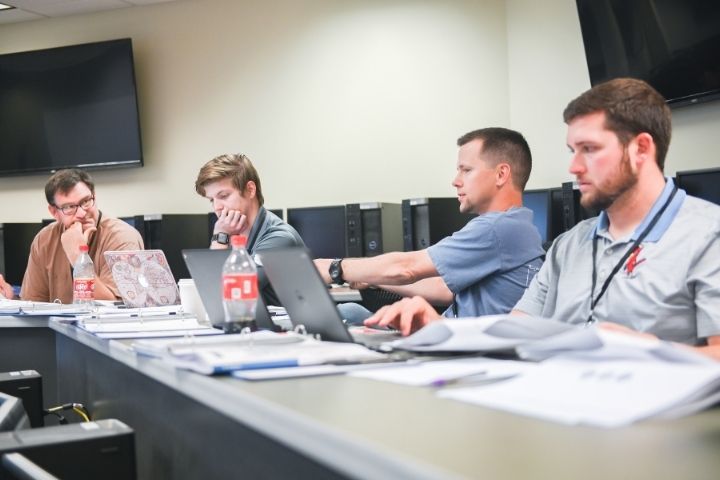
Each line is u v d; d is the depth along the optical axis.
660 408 0.66
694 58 3.35
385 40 5.05
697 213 1.34
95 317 2.06
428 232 4.14
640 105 1.34
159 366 1.14
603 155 1.36
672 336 1.31
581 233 1.57
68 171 3.27
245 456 1.15
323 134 5.20
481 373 0.92
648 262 1.34
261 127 5.34
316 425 0.67
